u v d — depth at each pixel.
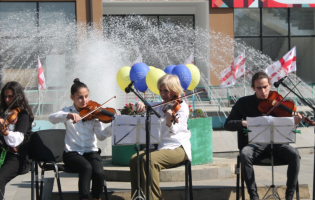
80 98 3.68
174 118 3.47
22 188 4.82
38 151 3.58
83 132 3.71
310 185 4.84
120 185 4.57
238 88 12.88
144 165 3.60
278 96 4.04
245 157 3.75
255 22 14.14
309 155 7.31
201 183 4.57
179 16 15.16
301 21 14.43
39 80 10.25
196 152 5.10
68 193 4.12
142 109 3.87
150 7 14.82
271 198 4.20
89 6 13.04
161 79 3.74
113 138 3.46
